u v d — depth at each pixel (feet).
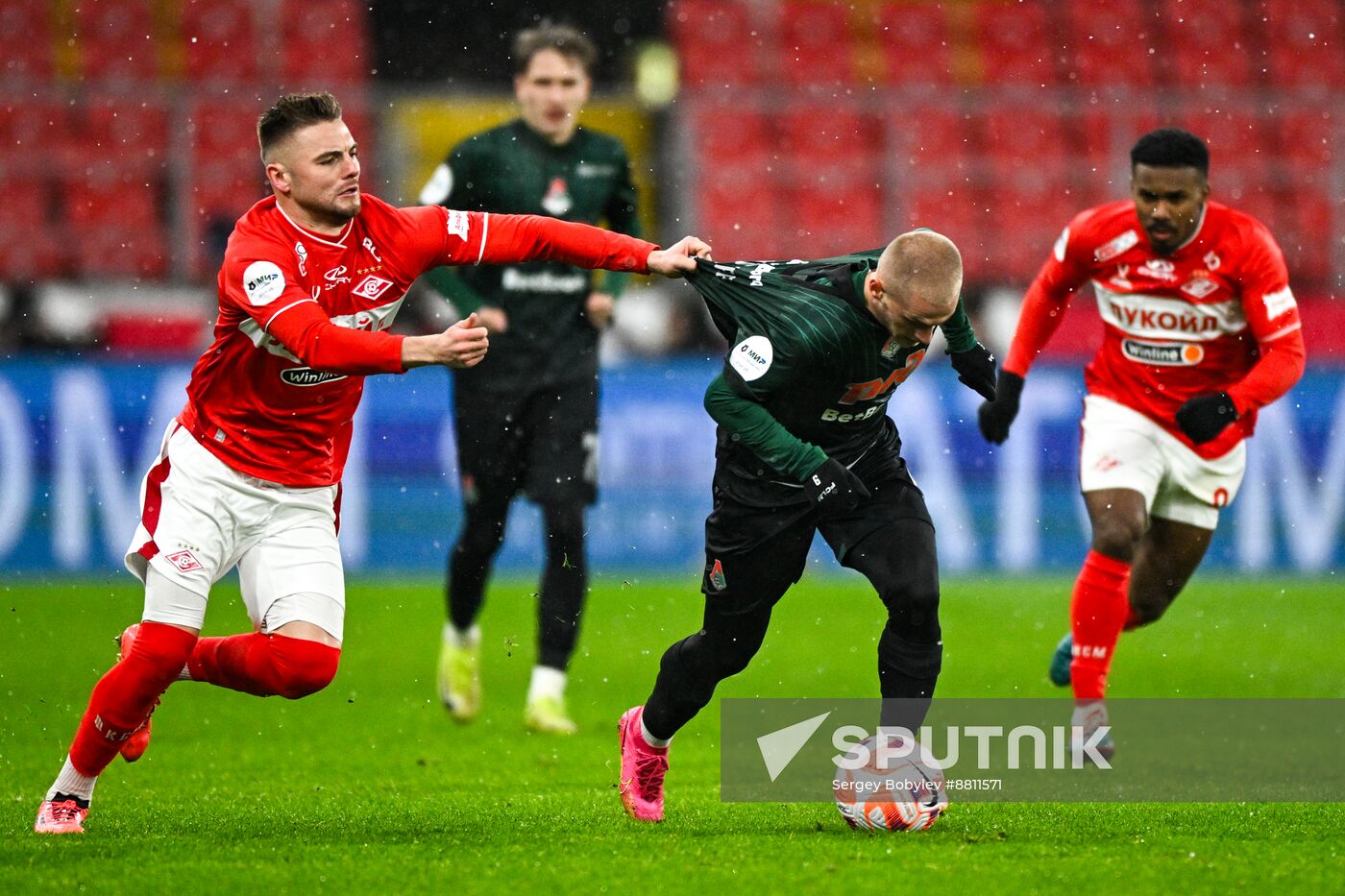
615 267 52.01
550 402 83.10
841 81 206.59
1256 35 210.18
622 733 54.90
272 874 44.42
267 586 51.08
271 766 70.23
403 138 189.37
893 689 51.01
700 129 198.90
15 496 136.67
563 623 82.53
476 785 64.90
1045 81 208.13
